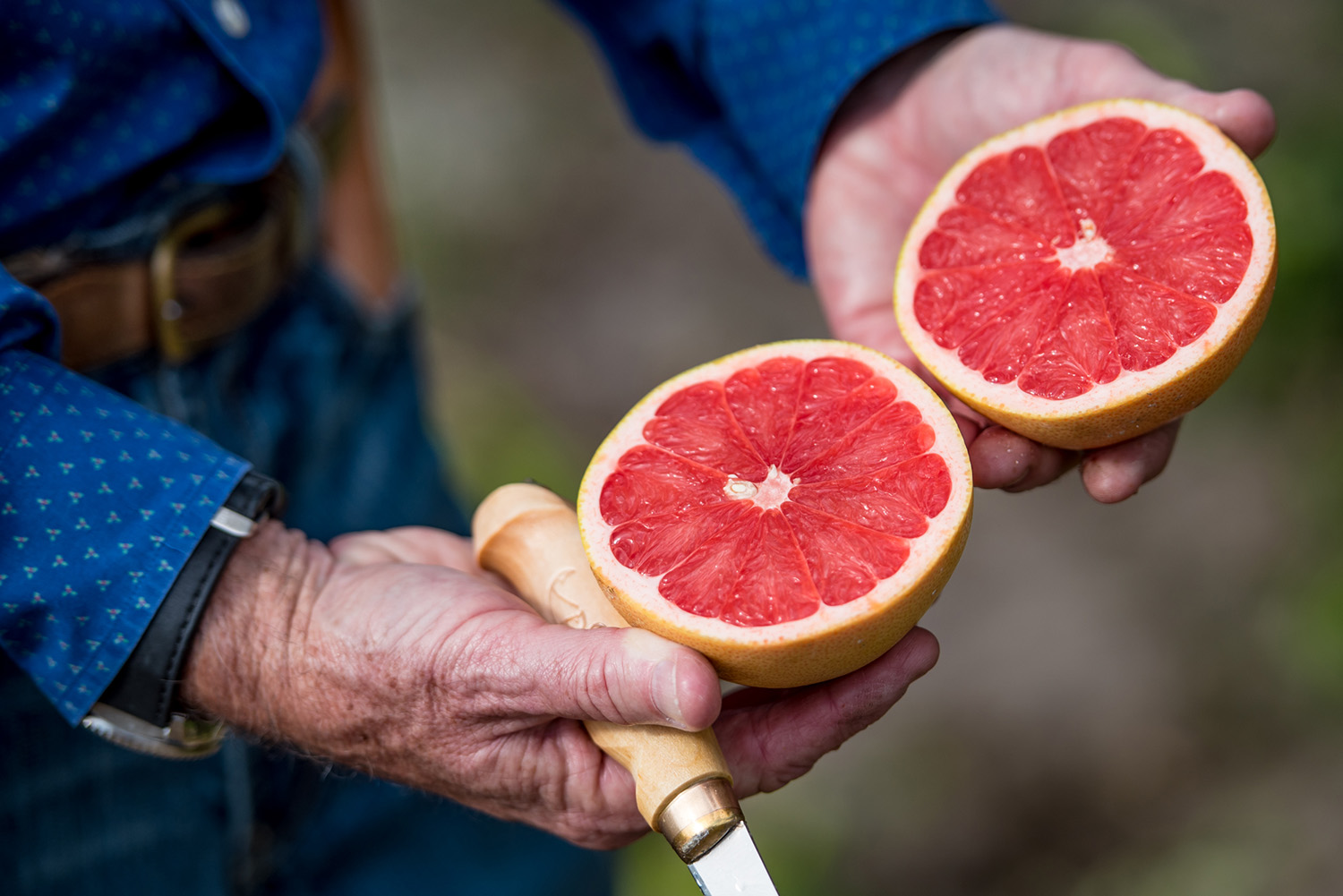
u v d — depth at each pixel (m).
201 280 1.79
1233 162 1.62
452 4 6.09
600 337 4.97
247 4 1.79
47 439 1.38
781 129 2.14
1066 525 4.06
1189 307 1.56
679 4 2.18
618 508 1.50
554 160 5.57
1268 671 3.61
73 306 1.69
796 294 4.96
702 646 1.34
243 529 1.42
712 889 1.30
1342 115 4.20
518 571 1.54
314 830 2.11
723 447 1.56
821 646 1.32
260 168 1.80
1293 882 3.22
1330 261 3.83
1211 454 4.07
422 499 2.42
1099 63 1.85
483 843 2.30
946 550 1.37
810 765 1.48
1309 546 3.77
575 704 1.30
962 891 3.44
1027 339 1.64
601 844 1.59
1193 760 3.53
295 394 2.12
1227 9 4.75
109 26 1.58
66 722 1.70
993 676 3.77
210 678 1.44
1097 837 3.46
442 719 1.42
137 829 1.81
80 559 1.38
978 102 1.98
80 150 1.63
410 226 5.29
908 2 2.02
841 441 1.53
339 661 1.41
